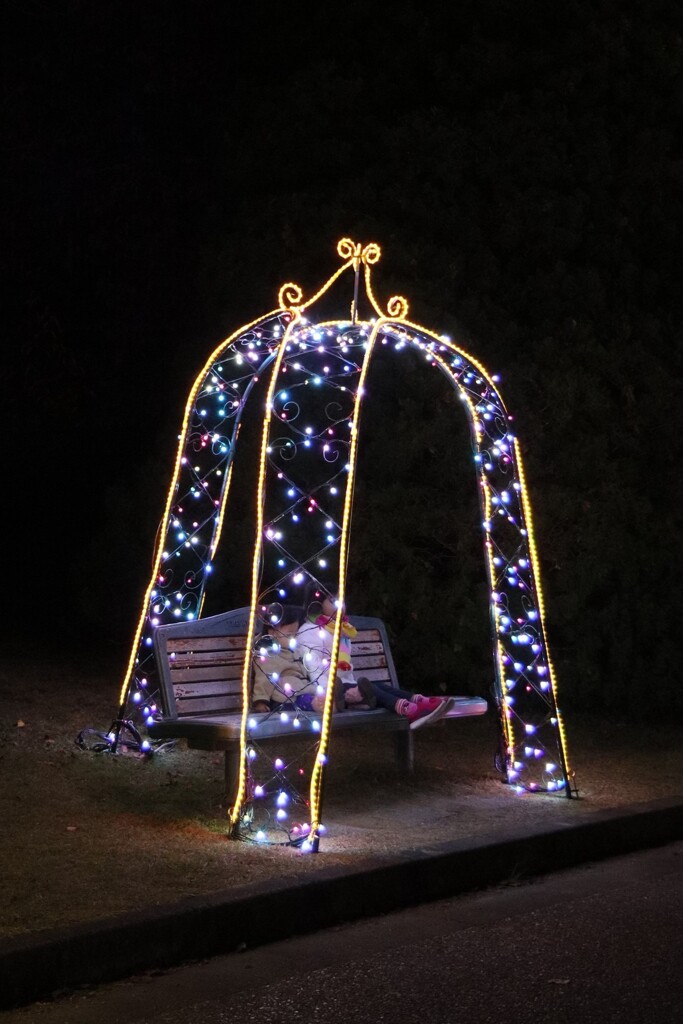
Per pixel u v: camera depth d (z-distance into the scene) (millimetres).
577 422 11000
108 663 11219
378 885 5824
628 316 12055
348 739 9336
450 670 10492
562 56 12695
